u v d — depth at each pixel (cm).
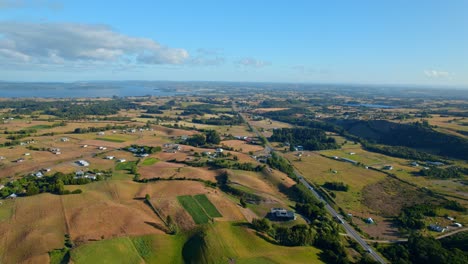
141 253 10000
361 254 11606
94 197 13588
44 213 11831
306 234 11600
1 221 11169
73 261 8994
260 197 15850
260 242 11225
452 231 13800
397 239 13200
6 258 9225
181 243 10819
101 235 10512
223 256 10088
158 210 12825
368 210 16275
